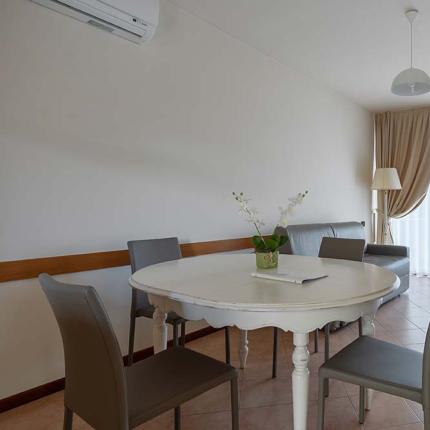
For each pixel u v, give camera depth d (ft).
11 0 6.27
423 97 15.84
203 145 9.80
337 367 4.49
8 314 6.33
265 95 11.85
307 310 3.98
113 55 7.75
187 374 4.35
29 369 6.59
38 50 6.61
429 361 3.74
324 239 8.14
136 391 3.99
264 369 7.77
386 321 11.10
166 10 8.73
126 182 8.05
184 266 6.36
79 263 7.20
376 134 18.71
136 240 7.92
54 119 6.85
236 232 10.87
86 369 3.68
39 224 6.68
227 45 10.43
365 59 12.06
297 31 10.16
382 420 5.92
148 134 8.46
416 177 17.34
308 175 14.06
